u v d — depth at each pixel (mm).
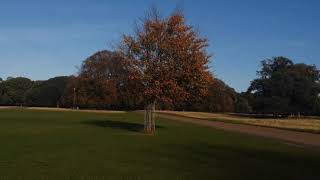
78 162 26766
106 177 21750
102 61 158875
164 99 54000
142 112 121312
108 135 49062
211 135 51281
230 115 133125
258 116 141625
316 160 29625
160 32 54562
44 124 67688
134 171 23656
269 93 160125
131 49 54812
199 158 29734
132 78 54062
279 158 30500
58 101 176500
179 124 75062
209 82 55281
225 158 30016
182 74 53969
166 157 30000
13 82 189250
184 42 53594
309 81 158125
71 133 50906
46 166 24922
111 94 150000
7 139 42156
